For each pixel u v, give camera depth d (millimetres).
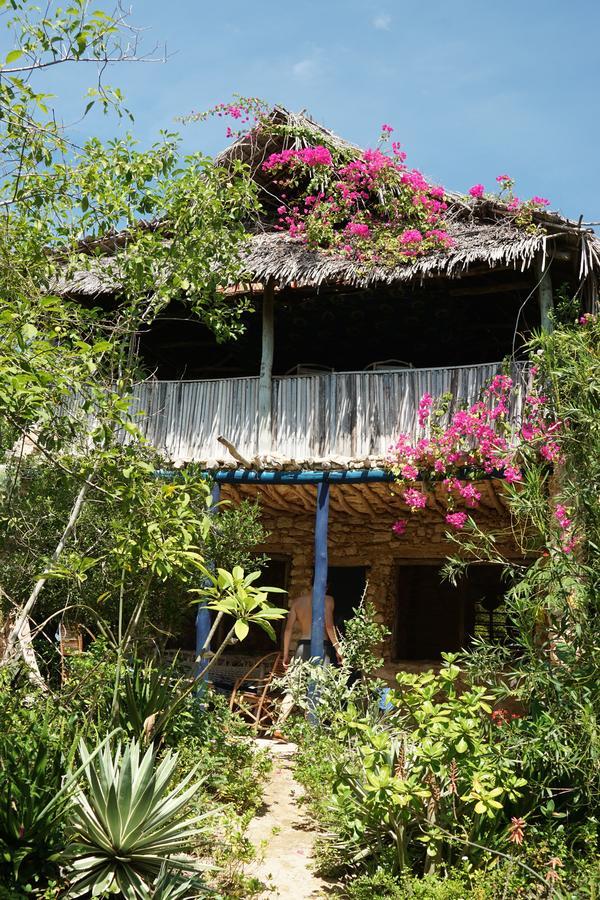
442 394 9844
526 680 6121
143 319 8070
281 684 8969
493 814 5527
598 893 5254
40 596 8984
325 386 10492
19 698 7297
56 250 7758
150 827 5418
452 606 12070
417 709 6168
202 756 7242
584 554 6875
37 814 5141
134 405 11250
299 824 6871
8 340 5402
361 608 8914
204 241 8094
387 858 5871
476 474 9102
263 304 11078
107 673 7613
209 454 10773
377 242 10148
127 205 7574
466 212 10758
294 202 12305
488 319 12578
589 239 9398
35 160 6695
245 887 5664
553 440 7578
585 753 5609
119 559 6773
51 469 7828
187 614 10820
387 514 12203
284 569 12891
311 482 9969
